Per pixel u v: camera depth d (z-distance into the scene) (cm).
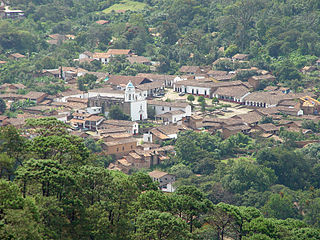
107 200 13912
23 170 12750
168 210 14488
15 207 10869
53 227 12238
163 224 12825
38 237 10869
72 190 13400
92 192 13775
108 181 14188
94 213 13225
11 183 11525
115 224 13662
